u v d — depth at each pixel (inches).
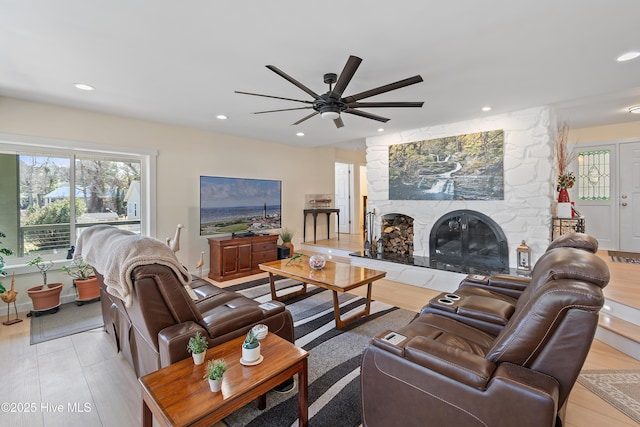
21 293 131.2
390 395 55.5
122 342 90.6
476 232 162.6
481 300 83.2
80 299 137.9
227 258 181.2
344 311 129.3
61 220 143.1
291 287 162.9
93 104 134.0
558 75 103.6
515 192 148.9
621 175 191.5
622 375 81.9
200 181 186.2
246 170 213.2
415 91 118.3
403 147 189.8
